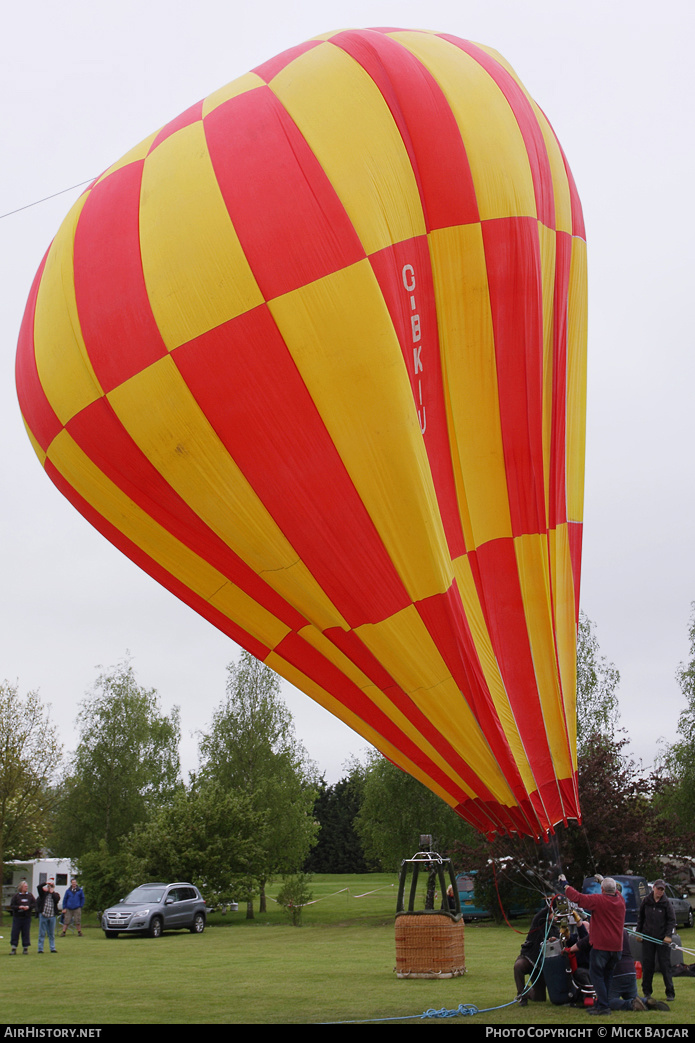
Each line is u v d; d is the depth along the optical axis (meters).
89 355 9.56
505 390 9.81
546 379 10.70
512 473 9.83
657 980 13.05
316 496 8.85
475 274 9.65
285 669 9.97
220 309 8.91
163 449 9.30
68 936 25.92
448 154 9.65
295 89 9.52
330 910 36.56
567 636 10.30
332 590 9.04
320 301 8.77
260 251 8.87
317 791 41.19
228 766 40.09
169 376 9.11
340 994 11.95
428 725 9.02
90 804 44.91
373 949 20.33
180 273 9.05
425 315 9.45
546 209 10.76
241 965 16.69
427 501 8.87
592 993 10.40
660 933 11.00
